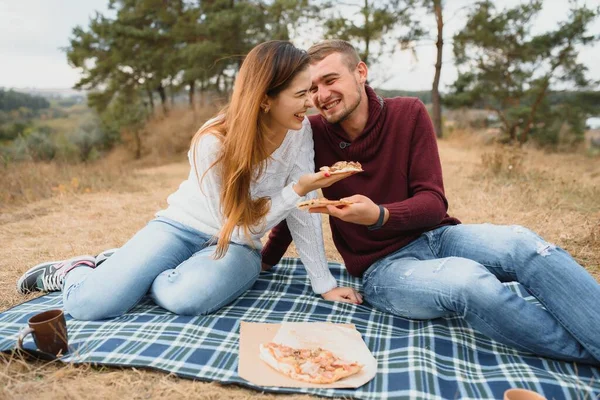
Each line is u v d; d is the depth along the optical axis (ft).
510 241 7.16
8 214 17.51
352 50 8.32
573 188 19.93
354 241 8.72
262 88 7.36
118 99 58.49
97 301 7.97
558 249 6.76
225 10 50.37
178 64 54.34
